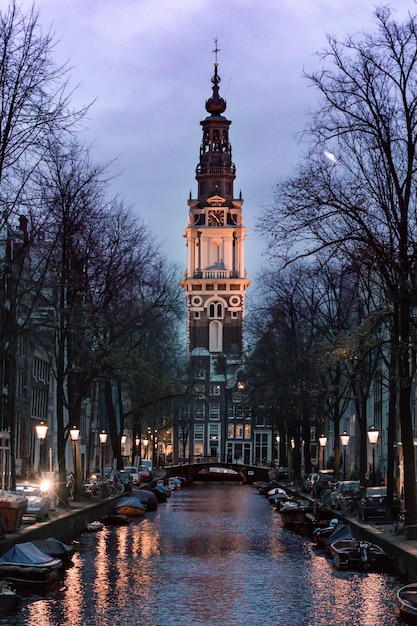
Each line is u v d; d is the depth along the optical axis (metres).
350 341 46.09
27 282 49.28
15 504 41.38
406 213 43.03
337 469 77.31
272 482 122.69
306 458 95.38
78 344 63.69
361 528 50.59
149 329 82.62
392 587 38.38
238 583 39.50
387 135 42.75
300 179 43.66
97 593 36.72
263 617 32.69
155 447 150.25
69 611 33.22
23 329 50.34
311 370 81.88
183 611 33.62
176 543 54.31
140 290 77.81
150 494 82.12
